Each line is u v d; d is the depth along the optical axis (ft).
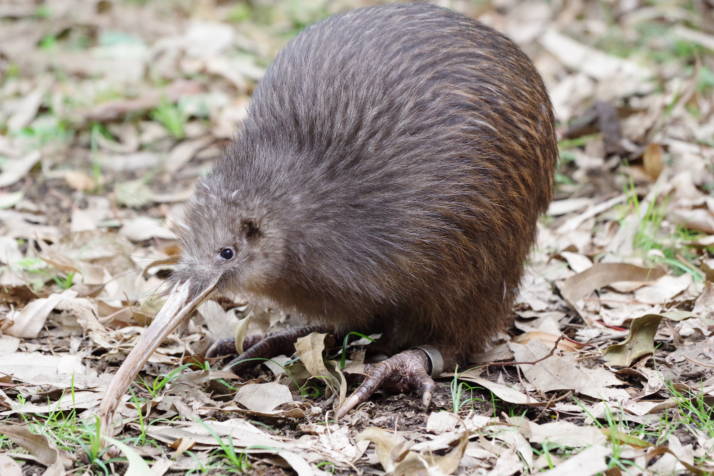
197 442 21.47
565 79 43.09
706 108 39.37
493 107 24.85
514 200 25.40
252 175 24.02
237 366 25.98
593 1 49.75
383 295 24.48
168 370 25.36
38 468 20.97
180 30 48.91
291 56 25.80
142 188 37.09
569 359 25.40
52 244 32.24
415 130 24.12
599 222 33.65
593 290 29.22
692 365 24.79
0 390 23.44
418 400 24.11
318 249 23.99
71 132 40.83
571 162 37.70
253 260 23.84
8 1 50.55
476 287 25.22
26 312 26.81
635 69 43.32
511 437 21.50
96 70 44.83
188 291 23.47
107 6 50.19
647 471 20.31
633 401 23.35
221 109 42.39
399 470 19.90
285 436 22.30
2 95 42.80
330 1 51.90
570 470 19.52
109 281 28.94
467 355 26.32
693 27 47.19
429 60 24.79
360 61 24.81
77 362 25.03
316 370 23.97
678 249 31.12
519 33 47.73
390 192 23.90
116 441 20.67
